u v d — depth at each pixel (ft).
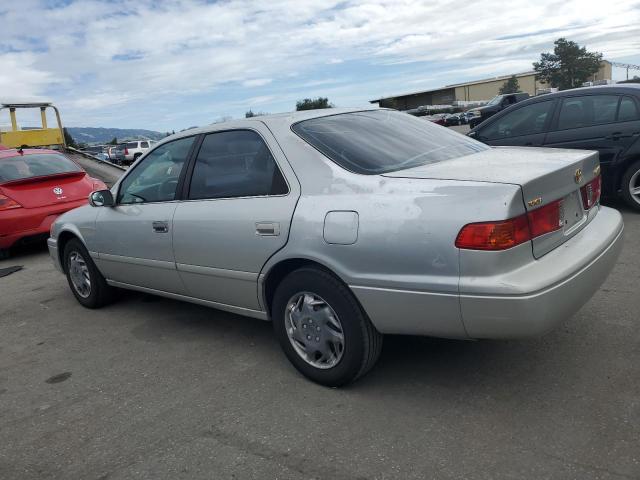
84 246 16.56
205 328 14.78
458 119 158.51
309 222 10.14
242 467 8.65
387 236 9.18
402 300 9.18
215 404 10.66
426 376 10.89
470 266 8.48
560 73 260.01
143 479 8.59
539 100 23.71
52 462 9.29
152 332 14.87
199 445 9.35
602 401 9.44
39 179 25.86
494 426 9.05
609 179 22.24
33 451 9.66
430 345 12.19
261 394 10.87
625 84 22.18
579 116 22.56
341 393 10.61
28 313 17.76
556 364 10.84
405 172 9.93
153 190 13.99
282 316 11.08
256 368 12.05
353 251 9.55
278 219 10.64
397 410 9.82
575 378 10.27
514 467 8.02
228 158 12.17
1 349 14.80
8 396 11.91
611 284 14.78
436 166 10.23
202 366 12.42
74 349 14.25
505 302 8.30
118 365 12.94
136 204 14.38
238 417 10.11
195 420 10.16
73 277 17.56
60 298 19.11
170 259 13.29
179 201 13.07
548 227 9.20
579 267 9.10
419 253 8.89
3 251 26.05
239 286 11.81
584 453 8.16
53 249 18.08
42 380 12.56
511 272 8.48
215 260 12.09
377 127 12.00
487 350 11.71
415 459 8.43
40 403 11.43
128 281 15.47
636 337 11.62
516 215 8.46
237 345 13.42
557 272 8.73
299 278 10.48
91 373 12.66
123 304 17.54
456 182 8.98
